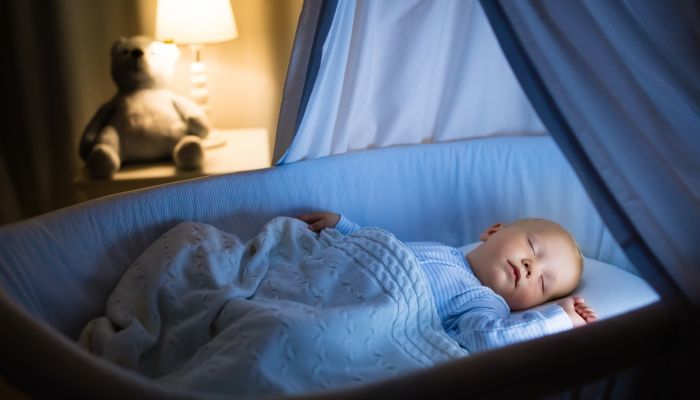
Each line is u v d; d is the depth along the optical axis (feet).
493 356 2.53
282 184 5.30
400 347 4.08
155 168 7.47
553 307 4.69
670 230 3.25
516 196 6.33
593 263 5.76
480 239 5.93
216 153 7.79
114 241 4.42
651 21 3.44
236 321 3.70
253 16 8.45
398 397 2.29
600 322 2.83
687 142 3.53
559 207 6.22
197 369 3.39
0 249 3.68
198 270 4.17
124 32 8.43
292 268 4.55
